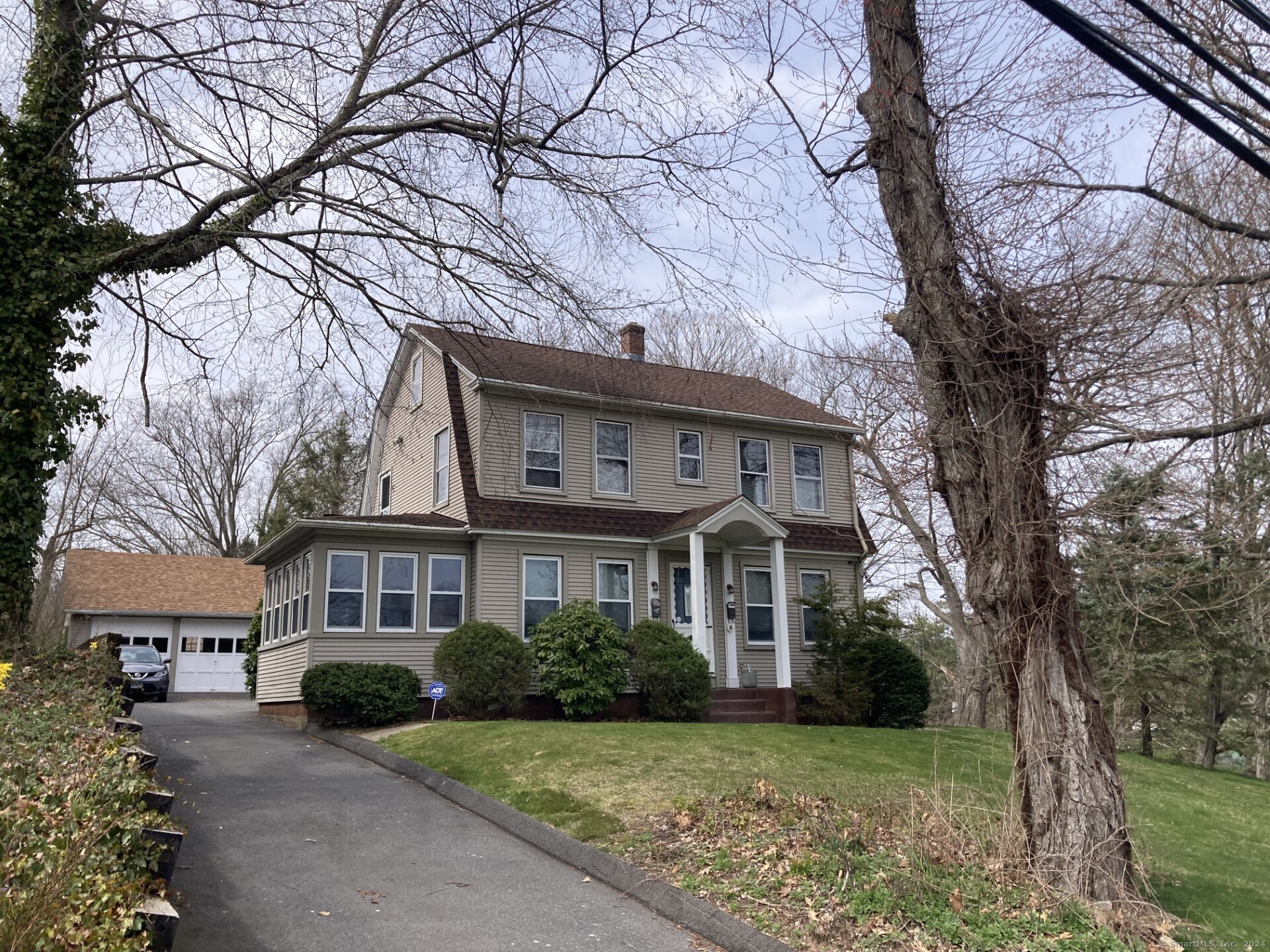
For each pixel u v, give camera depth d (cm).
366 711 1625
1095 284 745
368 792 1120
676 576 2120
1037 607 750
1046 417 767
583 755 1218
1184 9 1065
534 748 1272
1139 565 945
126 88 1184
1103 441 817
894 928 653
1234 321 1114
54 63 1242
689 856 817
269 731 1703
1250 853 1179
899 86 823
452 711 1694
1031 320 740
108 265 1265
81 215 1294
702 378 2492
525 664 1736
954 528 816
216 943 626
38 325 1230
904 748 1515
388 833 933
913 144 811
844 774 1214
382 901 728
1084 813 717
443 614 1880
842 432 2416
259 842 880
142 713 2120
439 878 794
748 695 1988
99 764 648
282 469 4156
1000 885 709
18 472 1207
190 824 938
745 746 1362
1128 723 2442
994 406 766
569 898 754
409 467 2266
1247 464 1543
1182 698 2462
